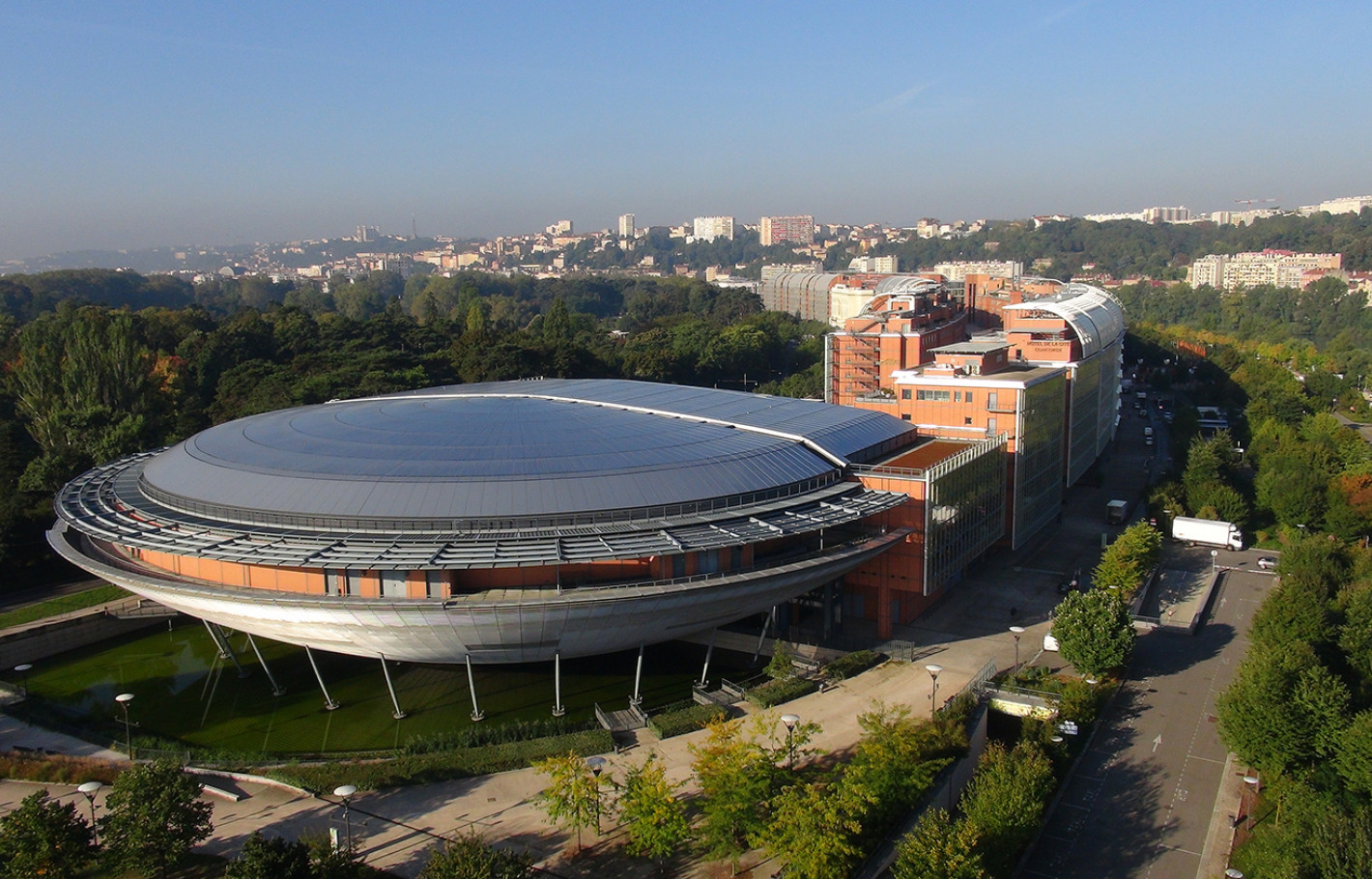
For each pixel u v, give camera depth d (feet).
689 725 281.54
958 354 502.79
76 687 332.60
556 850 222.07
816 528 314.96
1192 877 224.94
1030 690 299.38
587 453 333.42
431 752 265.34
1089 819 249.34
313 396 618.03
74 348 543.39
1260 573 460.14
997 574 444.96
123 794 205.05
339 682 326.03
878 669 327.47
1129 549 408.87
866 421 426.10
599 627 287.07
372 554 275.18
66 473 458.50
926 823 204.33
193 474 334.03
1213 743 288.10
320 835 214.48
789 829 200.95
